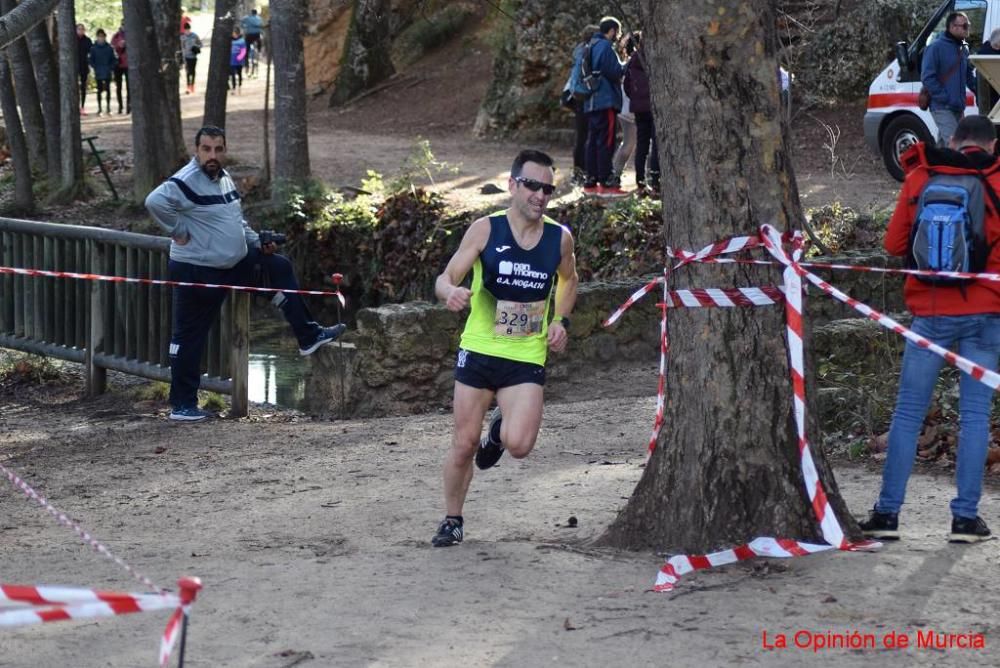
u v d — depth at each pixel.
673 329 6.48
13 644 5.22
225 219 12.13
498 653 5.00
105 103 43.03
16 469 10.20
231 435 11.46
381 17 34.38
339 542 7.13
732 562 6.09
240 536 7.48
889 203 17.91
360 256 20.47
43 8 9.89
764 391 6.28
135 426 12.13
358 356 12.63
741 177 6.23
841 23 25.70
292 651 5.05
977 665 4.74
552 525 7.24
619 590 5.75
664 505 6.42
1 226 14.50
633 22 20.95
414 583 5.97
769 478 6.26
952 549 6.22
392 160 27.30
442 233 19.59
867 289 14.16
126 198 26.84
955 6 18.98
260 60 51.88
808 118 25.23
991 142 6.31
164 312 12.98
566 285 6.59
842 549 6.17
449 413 12.33
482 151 28.47
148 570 6.62
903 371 6.47
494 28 33.72
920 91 17.69
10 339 14.55
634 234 16.72
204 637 5.28
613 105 18.06
